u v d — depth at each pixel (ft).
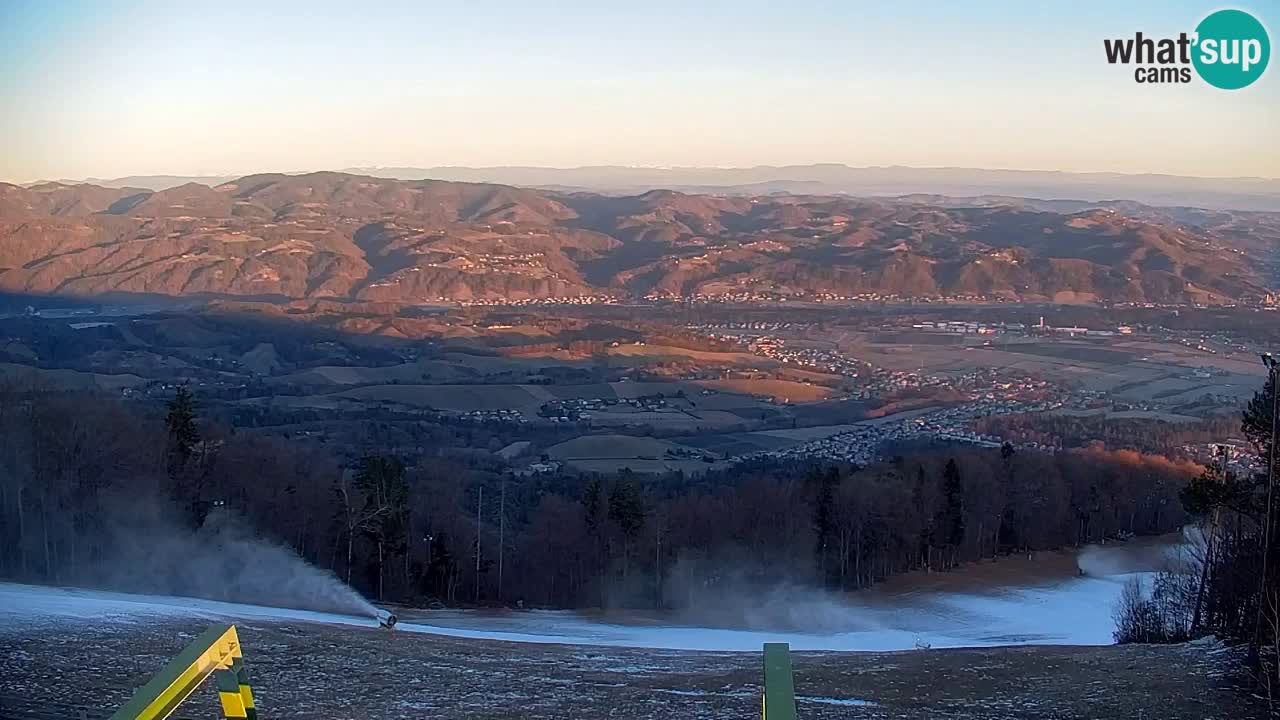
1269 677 66.69
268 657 73.77
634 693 67.97
